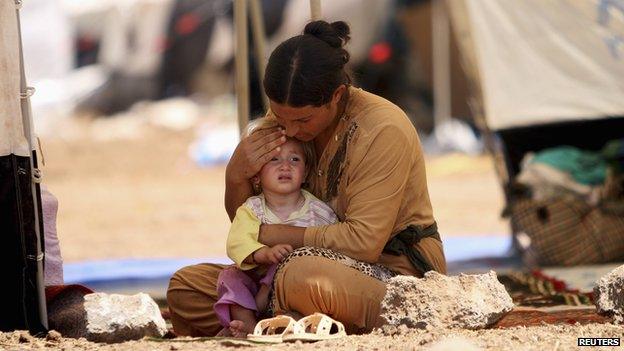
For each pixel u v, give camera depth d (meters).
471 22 24.84
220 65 73.56
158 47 74.56
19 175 12.44
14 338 12.16
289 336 11.60
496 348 10.94
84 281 23.12
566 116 24.66
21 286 12.54
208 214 41.28
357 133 12.73
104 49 76.38
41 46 72.81
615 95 24.34
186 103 73.19
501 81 24.95
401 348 10.77
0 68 12.27
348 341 11.43
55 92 73.62
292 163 12.88
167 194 49.81
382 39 61.88
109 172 59.25
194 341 11.90
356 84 13.27
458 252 27.11
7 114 12.35
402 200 12.96
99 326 12.62
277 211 12.91
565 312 15.11
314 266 12.23
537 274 21.05
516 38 24.72
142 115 72.44
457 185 49.28
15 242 12.50
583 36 24.17
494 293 12.41
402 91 62.25
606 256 23.39
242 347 11.43
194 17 74.12
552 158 24.66
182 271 13.68
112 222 38.97
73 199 48.25
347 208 12.81
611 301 12.80
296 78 12.08
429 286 12.10
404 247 12.95
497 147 25.42
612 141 25.19
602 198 24.05
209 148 62.66
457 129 60.00
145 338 12.30
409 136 12.75
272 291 12.66
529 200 24.11
